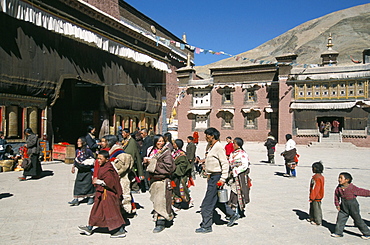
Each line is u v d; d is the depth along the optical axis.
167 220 6.27
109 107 19.30
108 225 5.54
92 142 9.86
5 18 12.50
